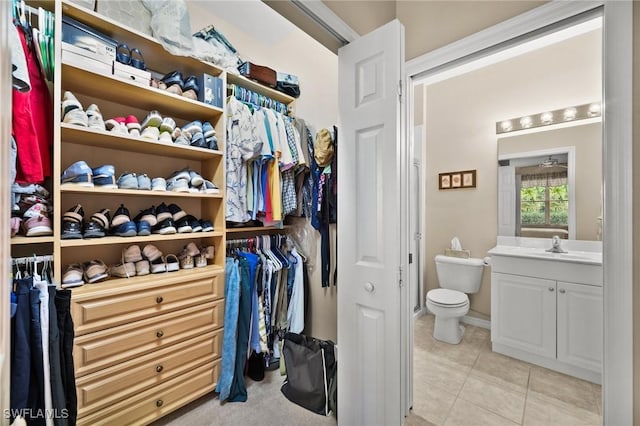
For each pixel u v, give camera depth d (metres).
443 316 2.35
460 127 2.89
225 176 1.83
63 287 1.29
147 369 1.44
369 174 1.26
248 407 1.65
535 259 2.09
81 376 1.25
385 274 1.20
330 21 1.21
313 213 2.05
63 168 1.53
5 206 0.39
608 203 0.98
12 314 0.94
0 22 0.36
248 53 2.34
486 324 2.71
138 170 1.80
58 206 1.24
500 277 2.26
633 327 0.92
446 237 2.99
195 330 1.63
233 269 1.77
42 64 1.22
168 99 1.64
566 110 2.31
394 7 1.64
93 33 1.36
